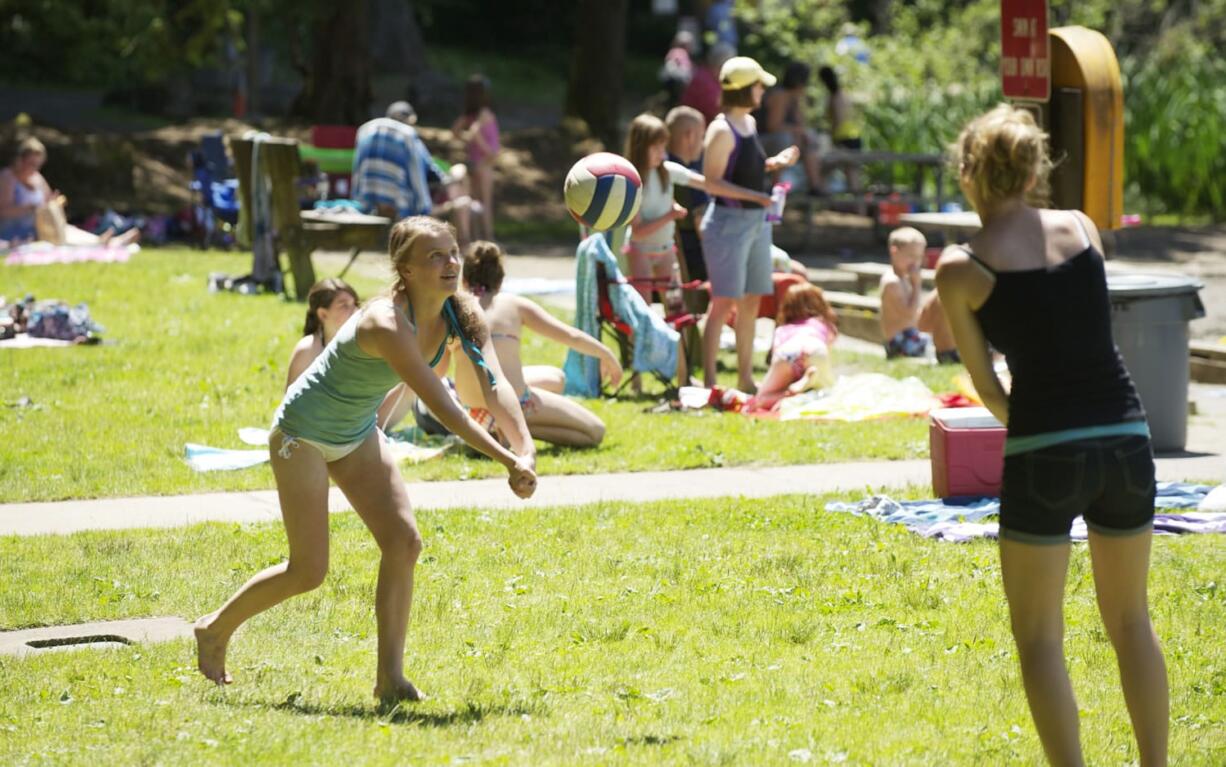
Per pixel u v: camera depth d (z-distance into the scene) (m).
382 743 14.21
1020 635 13.20
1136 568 13.32
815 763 13.74
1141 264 63.22
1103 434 12.86
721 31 97.88
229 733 14.45
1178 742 14.63
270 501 25.75
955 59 90.50
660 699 15.84
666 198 36.66
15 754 13.83
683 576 20.78
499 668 16.97
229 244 65.19
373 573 20.91
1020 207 13.28
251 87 104.62
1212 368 39.59
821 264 64.75
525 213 80.75
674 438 30.84
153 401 33.75
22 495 25.77
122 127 104.31
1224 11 99.00
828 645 17.84
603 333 42.38
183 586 20.25
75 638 18.41
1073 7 98.06
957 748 14.30
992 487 25.33
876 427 31.91
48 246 57.28
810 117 86.44
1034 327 12.90
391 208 56.47
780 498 25.72
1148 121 84.00
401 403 30.44
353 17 87.88
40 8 81.81
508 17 167.75
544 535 22.98
